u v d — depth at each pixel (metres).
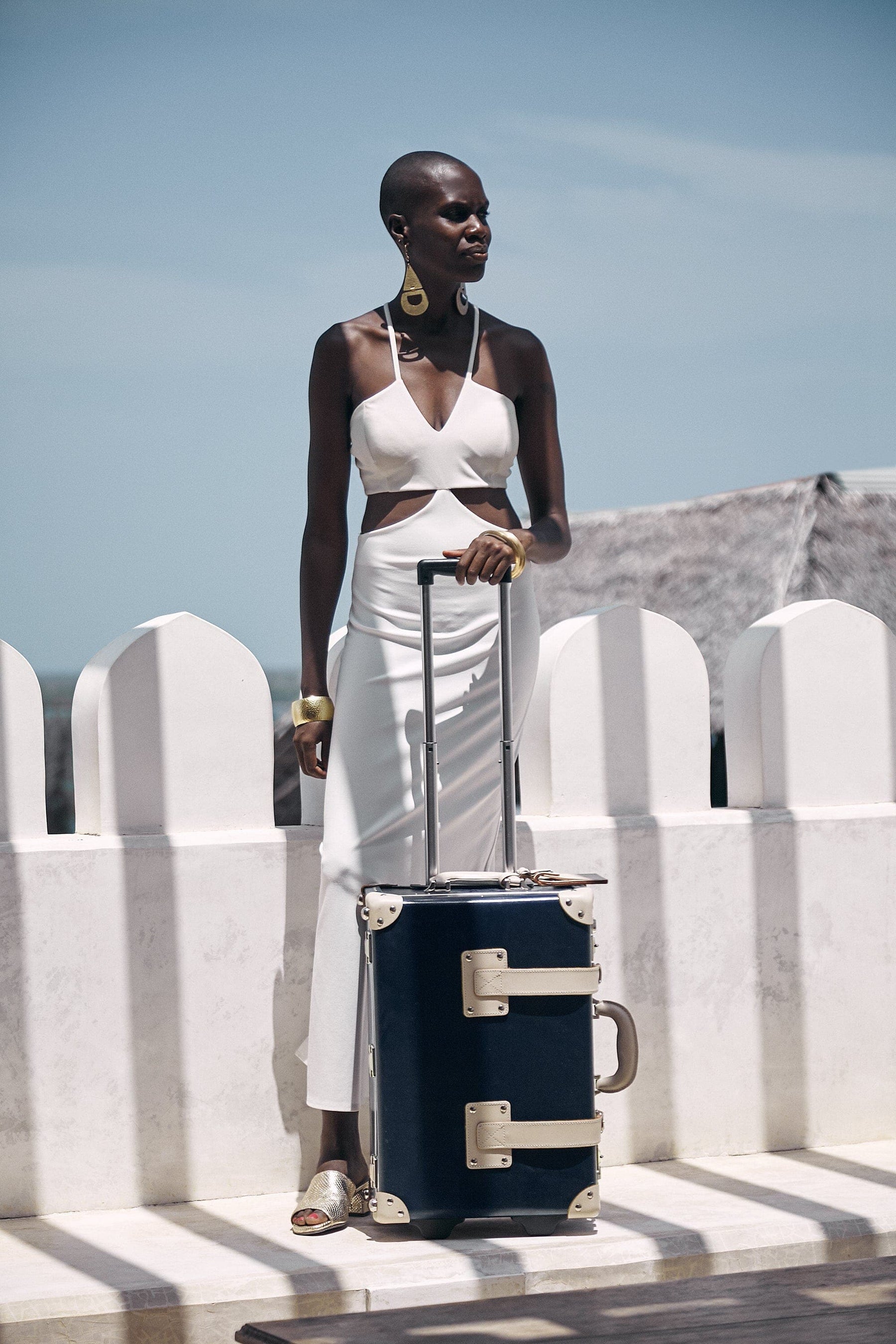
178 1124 3.16
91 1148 3.09
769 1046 3.53
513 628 3.15
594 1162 2.85
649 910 3.44
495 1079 2.83
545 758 3.46
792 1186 3.19
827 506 9.48
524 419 3.24
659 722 3.54
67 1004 3.08
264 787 3.31
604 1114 3.40
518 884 2.92
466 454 3.09
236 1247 2.81
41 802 3.17
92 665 3.32
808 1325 1.68
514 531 2.99
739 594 9.59
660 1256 2.78
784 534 9.59
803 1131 3.55
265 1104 3.22
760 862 3.53
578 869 3.38
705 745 3.58
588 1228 2.88
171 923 3.16
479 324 3.18
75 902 3.09
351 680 3.11
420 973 2.83
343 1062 3.01
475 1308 1.81
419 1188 2.81
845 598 9.17
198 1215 3.06
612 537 10.73
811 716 3.64
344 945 3.02
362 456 3.10
